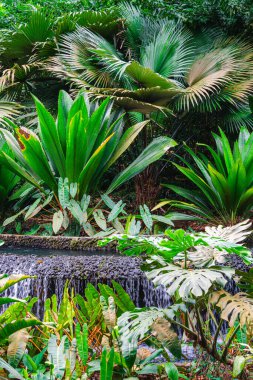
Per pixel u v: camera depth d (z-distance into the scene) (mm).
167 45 6941
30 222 6129
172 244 2119
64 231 5688
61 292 3381
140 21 7422
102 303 2252
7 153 5957
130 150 7348
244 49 6969
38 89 7473
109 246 4855
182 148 7629
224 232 2342
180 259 2320
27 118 7797
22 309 2236
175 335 2053
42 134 5508
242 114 6820
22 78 7289
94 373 2307
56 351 2043
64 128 5582
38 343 2320
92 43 7035
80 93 5617
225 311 2018
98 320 2355
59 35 7121
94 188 5746
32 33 7301
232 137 7516
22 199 6059
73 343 2072
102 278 3381
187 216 5691
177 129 7062
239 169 5391
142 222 6129
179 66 6855
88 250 4848
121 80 6875
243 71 6703
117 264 3453
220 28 7395
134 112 6895
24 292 3434
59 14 9469
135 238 2170
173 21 7379
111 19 7348
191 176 5758
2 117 6062
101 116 5441
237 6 7355
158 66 6988
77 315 2402
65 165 5562
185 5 8633
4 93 7305
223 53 6895
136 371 2168
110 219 5223
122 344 2113
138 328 1977
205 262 2213
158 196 7285
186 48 7027
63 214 5402
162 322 2086
